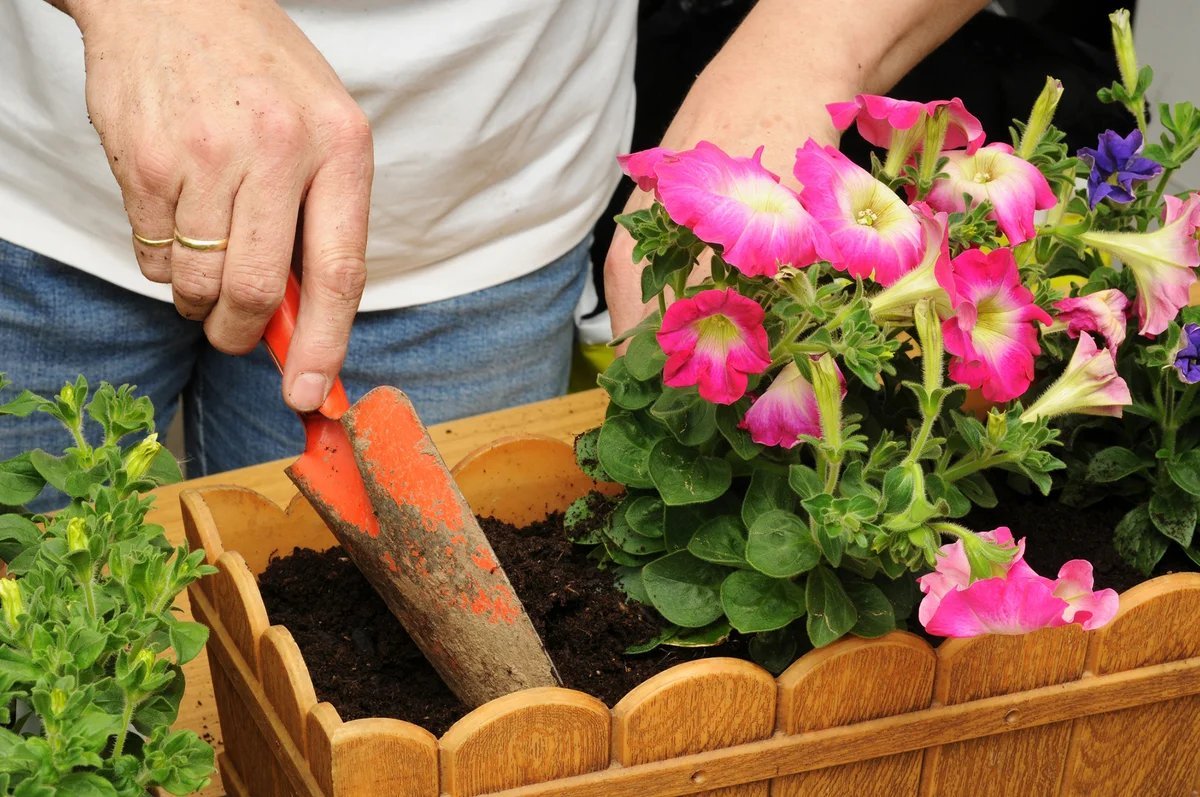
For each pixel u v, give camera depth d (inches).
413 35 40.9
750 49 39.1
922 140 28.0
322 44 40.3
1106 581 30.9
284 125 27.9
